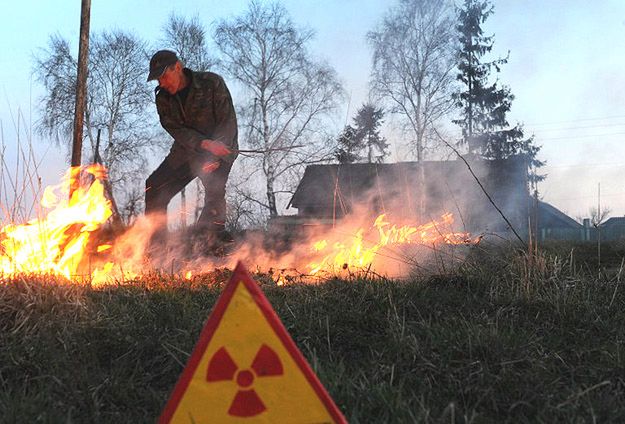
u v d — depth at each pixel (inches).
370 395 123.5
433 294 189.3
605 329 167.6
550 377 135.6
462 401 128.3
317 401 91.7
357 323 165.0
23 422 113.0
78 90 309.3
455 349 144.1
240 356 92.0
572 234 1040.2
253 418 91.2
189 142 270.4
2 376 136.2
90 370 139.6
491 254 234.1
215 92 270.1
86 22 311.1
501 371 135.0
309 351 142.9
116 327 155.3
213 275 229.5
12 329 150.9
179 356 144.7
